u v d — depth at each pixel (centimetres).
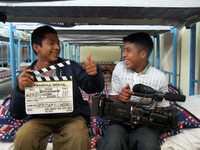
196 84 256
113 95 140
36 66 136
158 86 140
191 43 244
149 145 118
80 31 275
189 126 162
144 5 143
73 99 131
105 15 174
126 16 180
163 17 188
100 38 402
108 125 136
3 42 395
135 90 131
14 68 273
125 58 142
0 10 154
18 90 126
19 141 120
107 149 118
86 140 120
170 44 353
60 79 129
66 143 119
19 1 138
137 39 138
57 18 189
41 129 126
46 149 135
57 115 130
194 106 195
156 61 383
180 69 317
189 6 143
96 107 137
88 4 142
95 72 126
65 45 516
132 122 129
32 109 128
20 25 271
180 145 142
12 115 136
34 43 137
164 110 128
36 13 166
